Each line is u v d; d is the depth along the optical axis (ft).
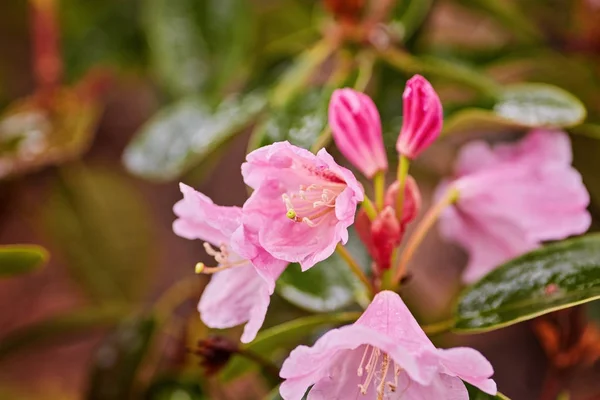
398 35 1.82
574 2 2.02
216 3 1.95
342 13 1.80
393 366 1.40
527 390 2.23
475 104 1.72
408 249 1.53
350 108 1.46
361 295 1.65
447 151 2.17
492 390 1.31
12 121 1.99
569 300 1.50
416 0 1.81
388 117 1.83
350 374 1.39
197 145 1.77
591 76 1.97
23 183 2.22
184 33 1.95
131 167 1.77
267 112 1.79
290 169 1.40
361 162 1.48
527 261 1.55
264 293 1.40
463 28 2.35
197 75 1.93
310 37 1.93
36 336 1.98
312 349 1.29
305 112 1.66
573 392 2.15
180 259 2.43
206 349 1.56
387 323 1.37
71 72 2.12
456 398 1.36
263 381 1.92
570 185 1.65
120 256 2.19
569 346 1.72
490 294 1.54
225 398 2.01
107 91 2.31
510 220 1.64
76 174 2.17
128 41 2.16
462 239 1.72
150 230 2.21
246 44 1.94
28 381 2.28
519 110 1.68
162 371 1.91
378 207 1.48
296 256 1.38
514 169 1.63
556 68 1.97
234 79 1.92
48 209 2.19
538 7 2.09
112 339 1.88
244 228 1.37
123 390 1.85
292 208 1.38
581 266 1.52
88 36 2.15
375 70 1.87
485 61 1.95
